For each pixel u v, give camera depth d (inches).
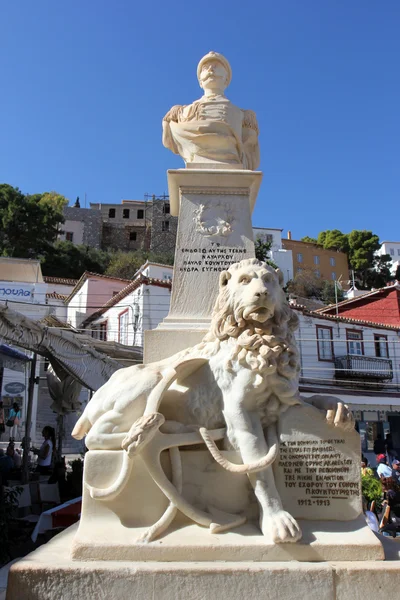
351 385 755.4
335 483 92.4
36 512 276.8
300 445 94.0
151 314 687.1
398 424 708.0
